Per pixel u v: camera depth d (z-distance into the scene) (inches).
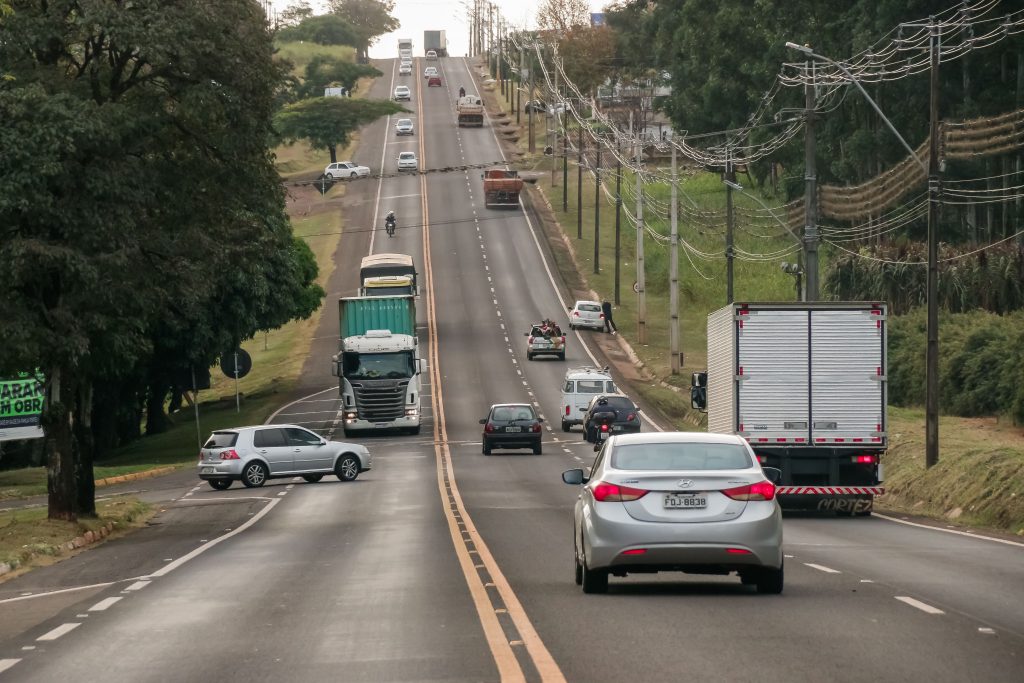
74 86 1824.6
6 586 1282.0
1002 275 4185.5
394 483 2603.3
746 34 7086.6
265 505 2218.3
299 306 6195.9
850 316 1932.8
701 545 960.3
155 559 1444.4
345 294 7116.1
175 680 697.0
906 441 2741.1
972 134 4621.1
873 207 5295.3
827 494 1893.5
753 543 964.6
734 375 1935.3
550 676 666.2
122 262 1739.7
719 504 971.3
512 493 2347.4
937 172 2277.3
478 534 1590.8
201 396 5920.3
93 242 1734.7
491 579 1123.3
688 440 1032.8
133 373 4175.7
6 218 1710.1
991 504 1828.2
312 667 719.7
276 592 1079.0
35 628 920.3
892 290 4584.2
